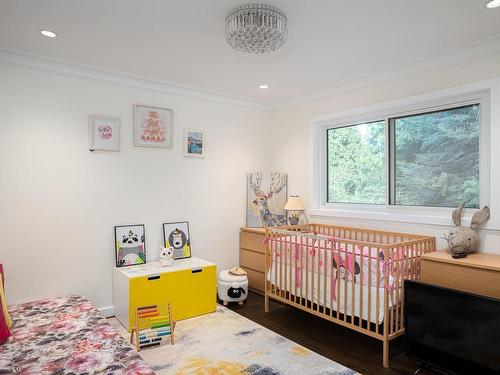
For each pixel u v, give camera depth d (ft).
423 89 9.73
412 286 7.67
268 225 13.89
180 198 12.49
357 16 7.10
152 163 11.83
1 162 9.19
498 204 8.28
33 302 9.23
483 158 8.81
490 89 8.43
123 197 11.21
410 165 10.53
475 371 6.63
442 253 8.57
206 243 13.17
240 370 7.73
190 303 10.80
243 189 14.24
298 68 10.28
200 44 8.57
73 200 10.29
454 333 6.95
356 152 12.14
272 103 14.57
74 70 10.14
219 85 12.07
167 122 12.09
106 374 5.72
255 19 6.65
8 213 9.30
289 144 14.10
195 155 12.77
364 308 8.40
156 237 11.90
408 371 7.72
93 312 8.55
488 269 7.17
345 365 7.96
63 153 10.11
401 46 8.63
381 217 10.75
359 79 11.16
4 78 9.22
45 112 9.82
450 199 9.61
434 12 6.93
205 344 8.99
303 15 7.06
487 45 8.32
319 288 9.41
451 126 9.58
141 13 7.02
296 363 8.04
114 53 9.18
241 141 14.19
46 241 9.85
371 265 8.25
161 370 7.71
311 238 9.69
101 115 10.73
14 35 8.11
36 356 6.32
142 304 9.86
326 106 12.59
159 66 10.19
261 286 13.03
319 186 13.17
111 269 10.97
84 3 6.63
